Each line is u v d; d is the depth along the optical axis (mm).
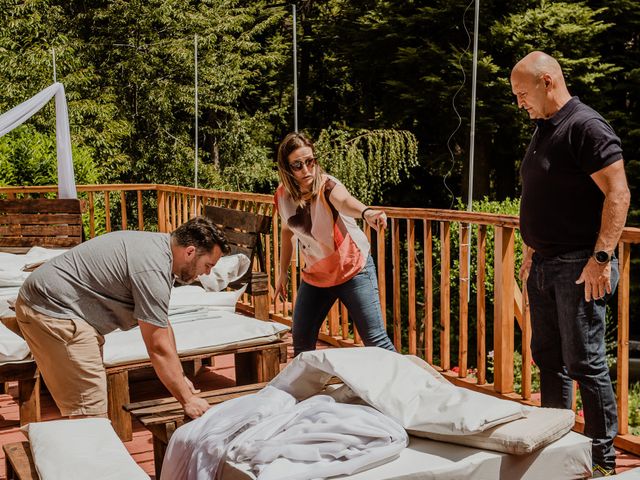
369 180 14938
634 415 7918
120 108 18297
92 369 3217
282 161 3572
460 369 4629
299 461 2363
